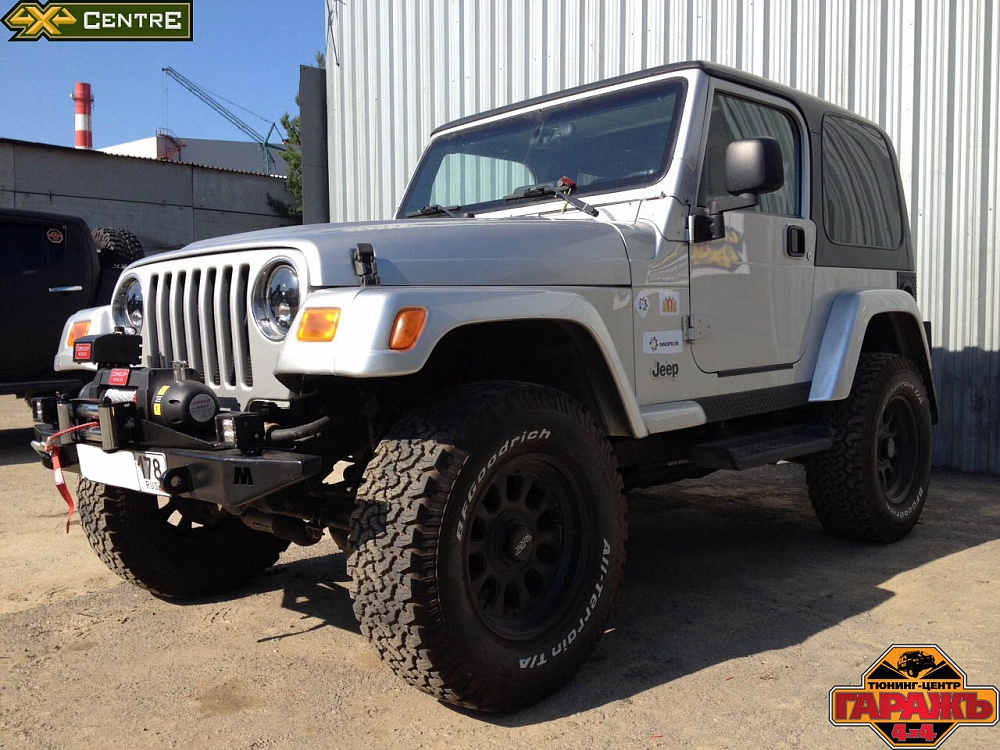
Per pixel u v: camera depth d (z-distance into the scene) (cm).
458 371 268
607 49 693
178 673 257
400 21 819
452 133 386
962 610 301
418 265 223
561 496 247
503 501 232
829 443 356
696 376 300
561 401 240
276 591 337
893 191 437
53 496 511
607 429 269
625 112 323
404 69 819
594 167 321
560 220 275
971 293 562
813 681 246
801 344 356
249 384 234
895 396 394
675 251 291
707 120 308
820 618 297
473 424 217
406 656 209
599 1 695
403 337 200
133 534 305
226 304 237
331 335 203
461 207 359
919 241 580
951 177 565
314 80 891
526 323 241
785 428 360
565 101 345
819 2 603
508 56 747
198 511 315
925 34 568
